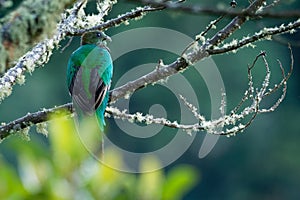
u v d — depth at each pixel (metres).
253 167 49.16
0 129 9.12
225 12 6.31
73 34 9.32
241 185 48.59
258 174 49.22
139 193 9.37
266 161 49.28
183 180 9.47
